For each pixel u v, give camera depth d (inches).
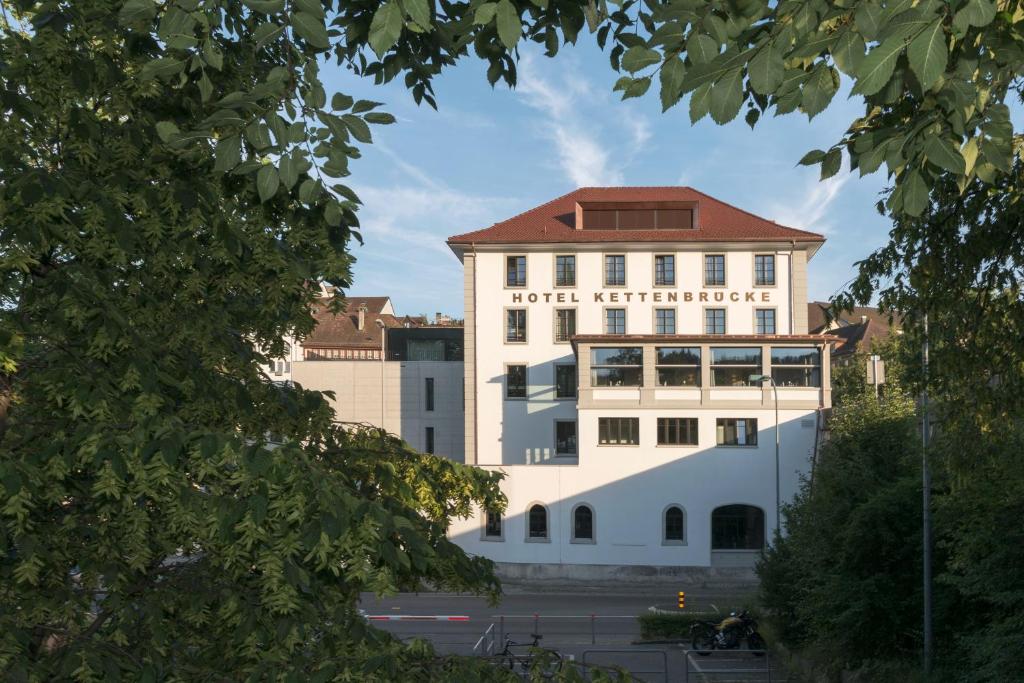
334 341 3297.2
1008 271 437.4
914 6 124.1
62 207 234.7
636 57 151.0
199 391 269.4
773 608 1099.3
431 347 2507.4
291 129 182.9
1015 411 443.5
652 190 2138.3
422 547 212.4
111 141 275.4
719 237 1905.8
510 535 1701.5
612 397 1691.7
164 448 202.7
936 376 476.1
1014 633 532.7
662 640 1222.9
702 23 144.2
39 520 241.9
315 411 319.0
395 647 220.2
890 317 498.0
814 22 142.3
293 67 194.9
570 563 1680.6
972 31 147.8
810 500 920.9
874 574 798.5
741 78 145.1
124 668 215.3
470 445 1940.2
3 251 232.1
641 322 1929.1
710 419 1672.0
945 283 453.4
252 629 217.0
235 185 284.0
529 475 1704.0
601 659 1110.4
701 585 1652.3
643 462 1680.6
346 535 203.3
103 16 268.4
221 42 275.4
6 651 198.7
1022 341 434.9
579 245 1936.5
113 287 270.4
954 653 711.1
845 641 818.8
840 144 171.8
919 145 155.9
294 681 196.9
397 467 314.5
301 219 284.8
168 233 276.2
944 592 745.6
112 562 232.1
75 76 253.9
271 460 208.4
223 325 291.7
